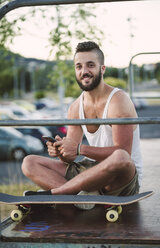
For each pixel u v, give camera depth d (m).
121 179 2.49
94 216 2.45
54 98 44.19
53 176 2.72
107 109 2.70
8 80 53.34
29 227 2.23
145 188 3.31
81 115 2.89
